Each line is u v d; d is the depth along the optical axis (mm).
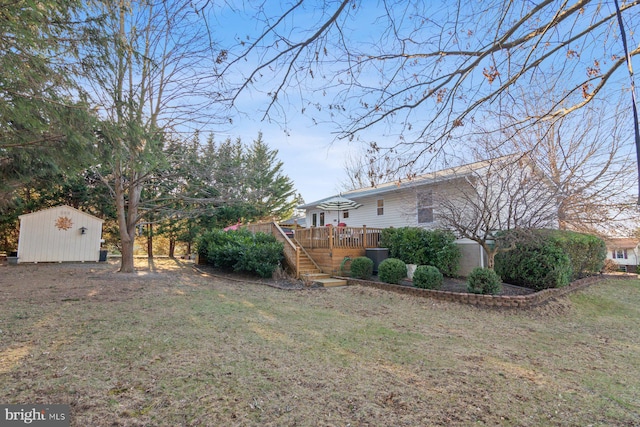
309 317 6289
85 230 15688
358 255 12359
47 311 6004
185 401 2930
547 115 3041
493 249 9094
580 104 2818
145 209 13484
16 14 3740
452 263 10688
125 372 3484
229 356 4051
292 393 3154
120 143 5473
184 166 11867
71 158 5367
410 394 3219
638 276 13117
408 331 5531
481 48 2854
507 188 7922
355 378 3553
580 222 12203
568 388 3512
